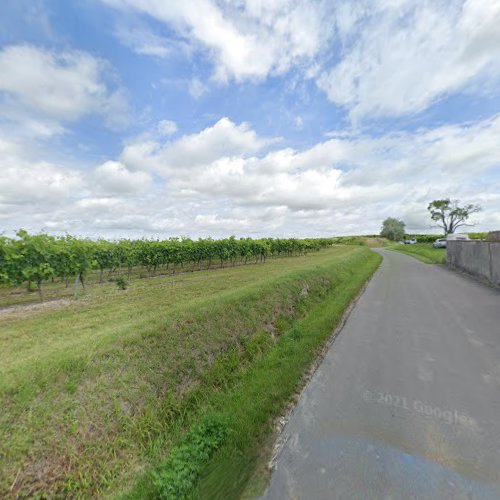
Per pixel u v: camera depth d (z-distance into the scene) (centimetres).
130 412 364
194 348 513
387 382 426
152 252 1900
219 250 2420
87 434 318
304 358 522
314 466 271
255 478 264
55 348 526
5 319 793
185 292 1133
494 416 331
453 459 269
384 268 2027
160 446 336
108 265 1625
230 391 446
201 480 272
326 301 971
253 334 635
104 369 398
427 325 686
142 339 481
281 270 1895
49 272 1038
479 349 527
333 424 334
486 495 229
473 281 1302
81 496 274
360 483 247
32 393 332
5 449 275
